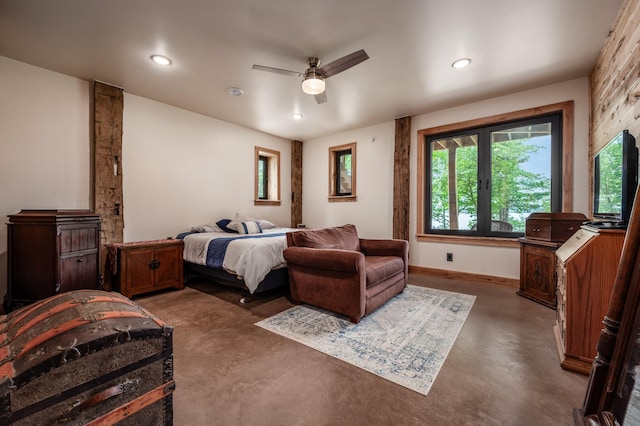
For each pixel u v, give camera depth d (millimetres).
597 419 1067
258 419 1257
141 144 3514
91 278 2672
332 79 3035
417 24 2125
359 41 2352
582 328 1628
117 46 2432
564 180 3090
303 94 3441
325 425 1222
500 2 1892
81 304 987
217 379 1558
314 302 2600
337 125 4742
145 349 911
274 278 3025
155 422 936
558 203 3254
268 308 2709
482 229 3779
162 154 3725
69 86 2963
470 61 2664
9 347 793
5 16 2033
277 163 5402
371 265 2658
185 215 3980
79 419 768
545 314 2529
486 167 3748
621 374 1010
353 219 4996
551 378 1564
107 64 2736
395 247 3234
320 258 2455
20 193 2684
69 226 2477
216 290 3396
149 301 2957
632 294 1034
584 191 2988
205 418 1261
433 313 2551
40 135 2789
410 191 4301
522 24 2119
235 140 4656
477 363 1720
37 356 723
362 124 4684
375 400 1385
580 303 1634
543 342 1992
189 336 2100
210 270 3365
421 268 4164
